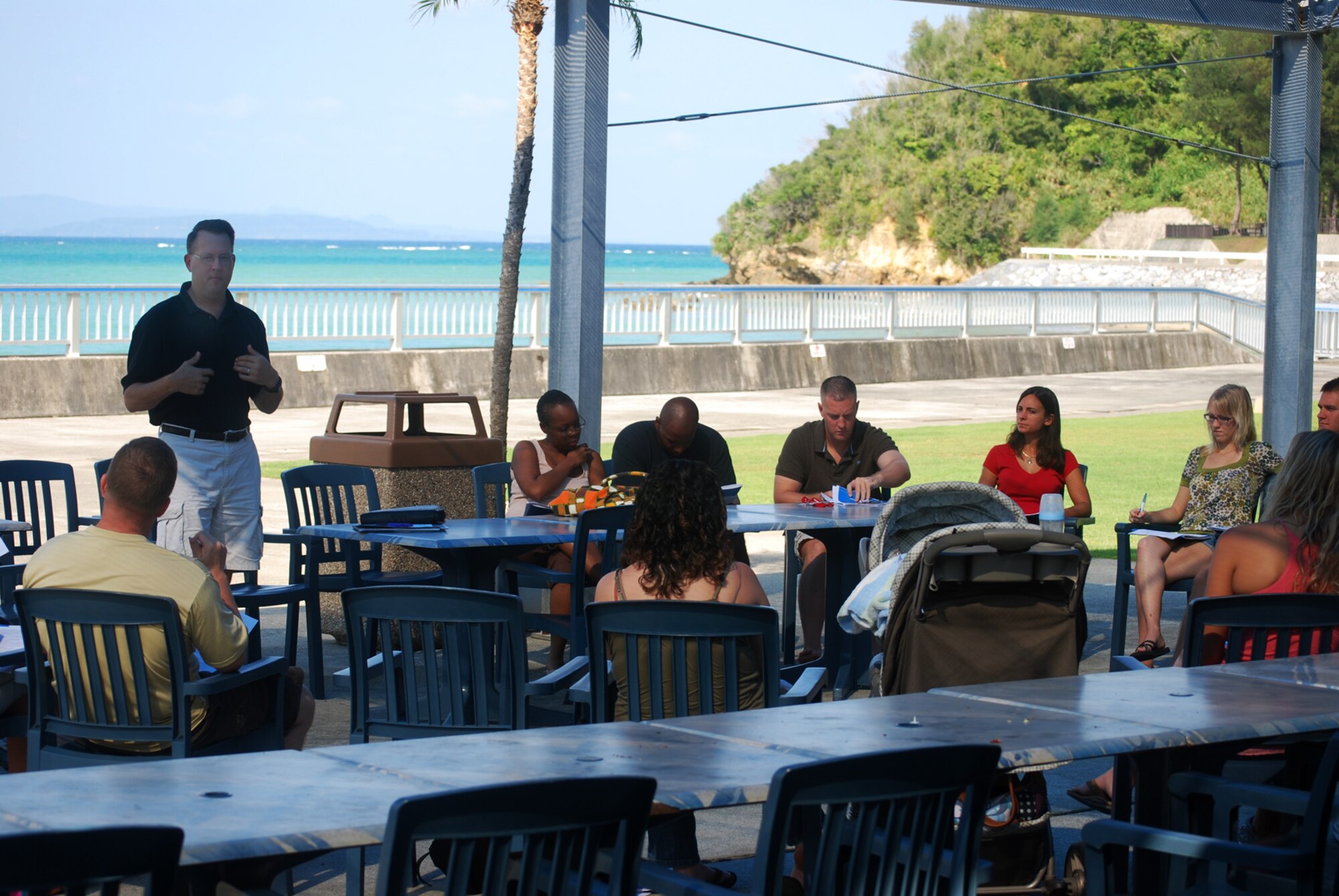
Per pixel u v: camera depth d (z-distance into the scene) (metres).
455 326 27.25
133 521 4.62
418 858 4.50
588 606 4.58
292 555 7.71
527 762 3.20
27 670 4.55
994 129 82.94
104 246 195.38
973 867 3.14
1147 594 7.79
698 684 4.60
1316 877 3.47
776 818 2.81
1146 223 77.88
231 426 7.27
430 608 4.82
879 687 5.15
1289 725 3.66
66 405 22.42
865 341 32.19
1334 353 35.69
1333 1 11.11
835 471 8.51
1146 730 3.56
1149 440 20.55
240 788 2.96
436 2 13.08
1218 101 74.88
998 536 4.56
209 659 4.63
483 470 8.26
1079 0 10.01
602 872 3.21
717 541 4.85
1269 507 5.39
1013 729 3.56
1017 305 35.81
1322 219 67.38
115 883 2.37
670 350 29.11
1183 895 3.80
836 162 87.31
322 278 94.81
